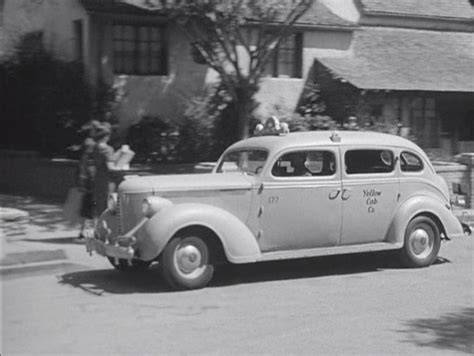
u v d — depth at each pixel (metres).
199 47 17.77
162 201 9.62
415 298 9.34
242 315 8.45
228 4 16.55
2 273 10.32
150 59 21.23
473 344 7.32
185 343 7.31
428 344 7.31
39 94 19.75
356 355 6.95
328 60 23.44
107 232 10.07
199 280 9.72
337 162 10.63
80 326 7.91
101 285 9.98
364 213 10.81
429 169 11.51
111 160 12.71
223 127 21.39
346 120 22.08
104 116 19.81
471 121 25.53
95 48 20.25
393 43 24.94
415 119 24.39
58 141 19.62
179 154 20.80
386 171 11.09
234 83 18.72
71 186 17.84
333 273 10.92
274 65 22.88
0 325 7.93
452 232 11.52
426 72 23.62
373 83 22.09
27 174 19.22
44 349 7.07
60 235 13.30
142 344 7.26
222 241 9.66
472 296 9.47
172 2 16.81
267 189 10.13
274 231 10.21
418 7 26.17
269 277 10.62
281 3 17.44
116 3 19.91
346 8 24.98
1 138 21.05
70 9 20.81
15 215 11.99
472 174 18.30
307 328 7.90
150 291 9.64
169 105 21.31
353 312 8.61
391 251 11.64
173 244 9.54
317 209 10.45
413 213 11.16
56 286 9.91
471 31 27.05
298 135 10.77
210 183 9.87
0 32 21.84
